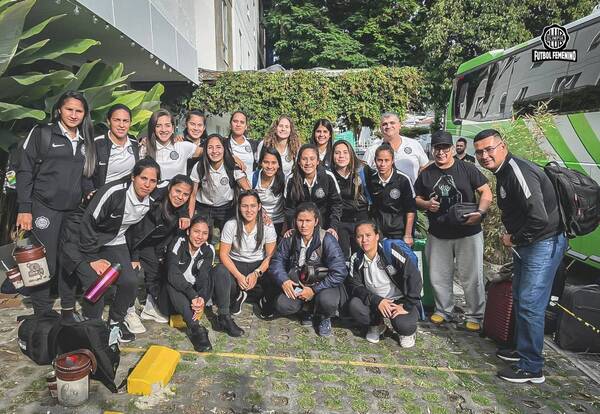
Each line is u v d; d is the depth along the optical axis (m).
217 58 11.98
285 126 4.47
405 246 3.58
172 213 3.46
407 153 4.47
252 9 21.48
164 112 3.90
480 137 2.90
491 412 2.66
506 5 12.90
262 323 3.84
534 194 2.74
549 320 3.70
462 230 3.69
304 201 4.03
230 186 4.25
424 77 11.41
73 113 3.08
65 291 3.32
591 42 4.90
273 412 2.57
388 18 19.09
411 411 2.64
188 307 3.34
